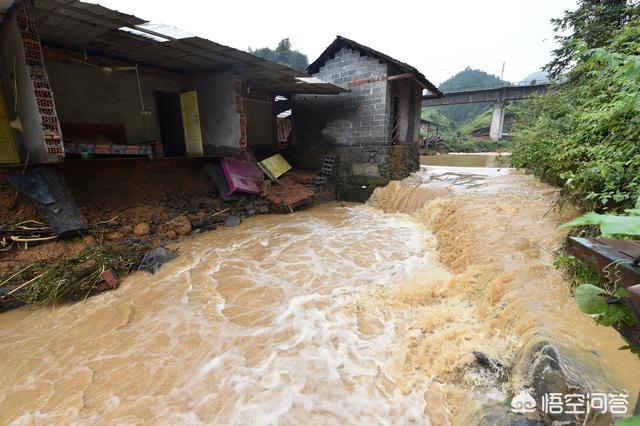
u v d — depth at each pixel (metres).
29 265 5.19
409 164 12.70
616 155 3.16
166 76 9.54
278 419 2.91
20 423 2.94
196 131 9.91
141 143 8.89
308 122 12.70
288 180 11.48
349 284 5.28
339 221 8.93
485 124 46.25
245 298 4.96
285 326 4.23
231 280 5.53
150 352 3.83
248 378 3.38
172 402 3.13
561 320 2.99
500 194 7.72
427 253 6.47
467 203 7.30
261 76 9.48
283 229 8.15
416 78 10.99
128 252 6.07
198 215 8.21
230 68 8.87
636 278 1.00
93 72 7.89
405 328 4.10
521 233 5.09
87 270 5.29
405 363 3.51
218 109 9.52
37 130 5.86
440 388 3.12
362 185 11.46
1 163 6.38
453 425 2.75
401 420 2.86
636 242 1.24
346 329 4.13
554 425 2.14
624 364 2.30
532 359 2.66
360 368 3.47
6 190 5.94
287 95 12.91
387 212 9.90
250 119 11.84
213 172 9.50
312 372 3.43
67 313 4.67
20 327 4.37
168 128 10.70
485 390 2.87
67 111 7.53
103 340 4.07
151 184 8.35
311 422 2.87
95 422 2.93
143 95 8.98
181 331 4.20
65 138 7.06
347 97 11.52
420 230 7.92
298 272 5.77
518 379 2.69
